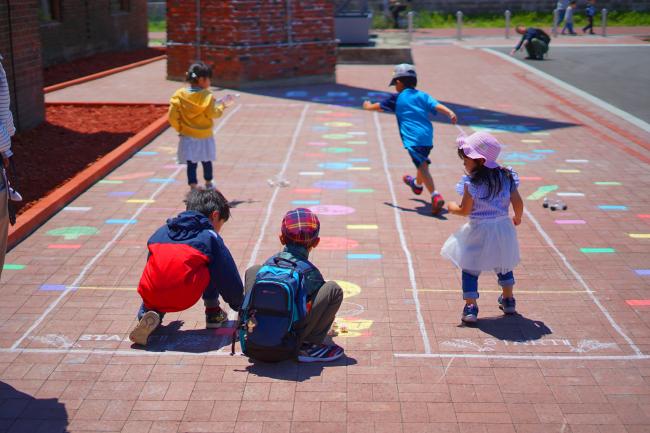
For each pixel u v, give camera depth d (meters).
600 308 6.21
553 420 4.66
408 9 43.03
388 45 25.34
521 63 23.48
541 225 8.23
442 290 6.59
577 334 5.77
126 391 5.02
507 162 10.95
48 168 10.43
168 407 4.82
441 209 8.76
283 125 13.56
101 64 22.86
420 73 21.11
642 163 10.88
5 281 6.75
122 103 15.38
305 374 5.21
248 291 5.37
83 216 8.53
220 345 5.66
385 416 4.71
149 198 9.20
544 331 5.82
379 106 9.13
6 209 5.26
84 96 16.66
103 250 7.51
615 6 42.78
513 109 15.31
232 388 5.04
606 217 8.48
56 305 6.29
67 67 21.73
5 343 5.65
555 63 23.56
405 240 7.80
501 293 6.55
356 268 7.06
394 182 9.95
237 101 16.11
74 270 7.02
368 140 12.39
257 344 5.17
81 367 5.32
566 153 11.50
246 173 10.34
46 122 13.42
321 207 8.88
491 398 4.90
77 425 4.64
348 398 4.91
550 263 7.16
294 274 5.23
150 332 5.55
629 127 13.65
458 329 5.87
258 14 17.77
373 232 8.03
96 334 5.80
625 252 7.43
